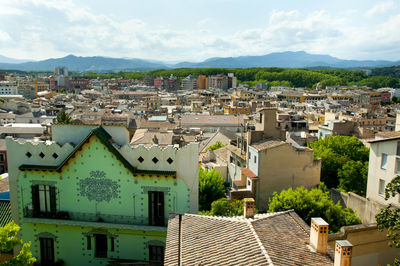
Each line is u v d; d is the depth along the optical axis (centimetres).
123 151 2936
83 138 3083
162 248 2952
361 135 10069
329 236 2662
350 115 13450
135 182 2920
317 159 5238
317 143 7781
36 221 2961
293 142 6856
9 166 3023
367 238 2745
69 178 2969
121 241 2962
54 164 3016
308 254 1853
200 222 2233
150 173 2864
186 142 8362
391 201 3962
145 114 15438
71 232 3003
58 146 2991
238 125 12769
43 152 3005
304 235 2077
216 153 7081
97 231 2966
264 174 5003
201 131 11206
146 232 2927
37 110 17262
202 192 4719
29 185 3009
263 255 1733
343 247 1686
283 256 1769
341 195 4594
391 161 3988
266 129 5484
